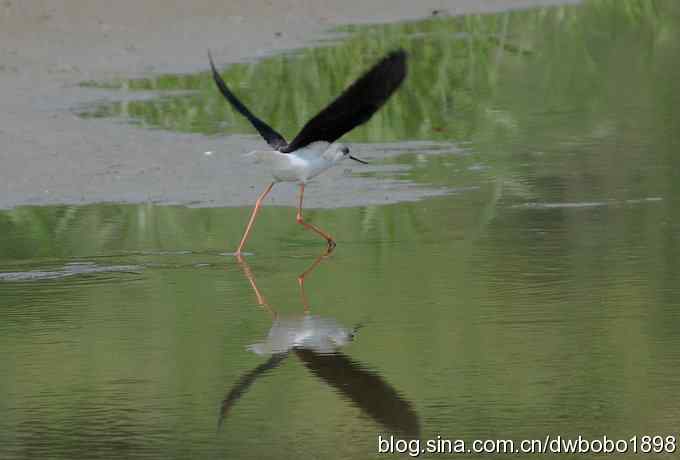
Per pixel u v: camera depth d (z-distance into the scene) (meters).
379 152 17.80
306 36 26.38
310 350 9.81
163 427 8.26
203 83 22.20
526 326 10.26
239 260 12.83
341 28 27.36
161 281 12.08
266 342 10.02
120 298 11.48
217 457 7.76
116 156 16.95
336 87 21.83
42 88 21.42
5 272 12.50
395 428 8.14
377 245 13.26
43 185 15.71
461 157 17.47
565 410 8.42
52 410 8.59
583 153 17.59
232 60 23.94
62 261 12.93
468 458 7.77
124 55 24.08
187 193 15.45
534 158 17.31
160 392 8.92
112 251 13.23
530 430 8.11
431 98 21.62
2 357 9.73
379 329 10.27
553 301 10.96
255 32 26.34
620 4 31.31
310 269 12.39
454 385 8.93
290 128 18.92
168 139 17.95
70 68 23.00
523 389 8.82
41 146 17.39
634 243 12.96
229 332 10.32
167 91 21.52
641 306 10.75
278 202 15.12
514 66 24.48
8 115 19.33
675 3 31.36
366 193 15.47
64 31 25.25
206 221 14.36
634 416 8.30
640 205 14.65
